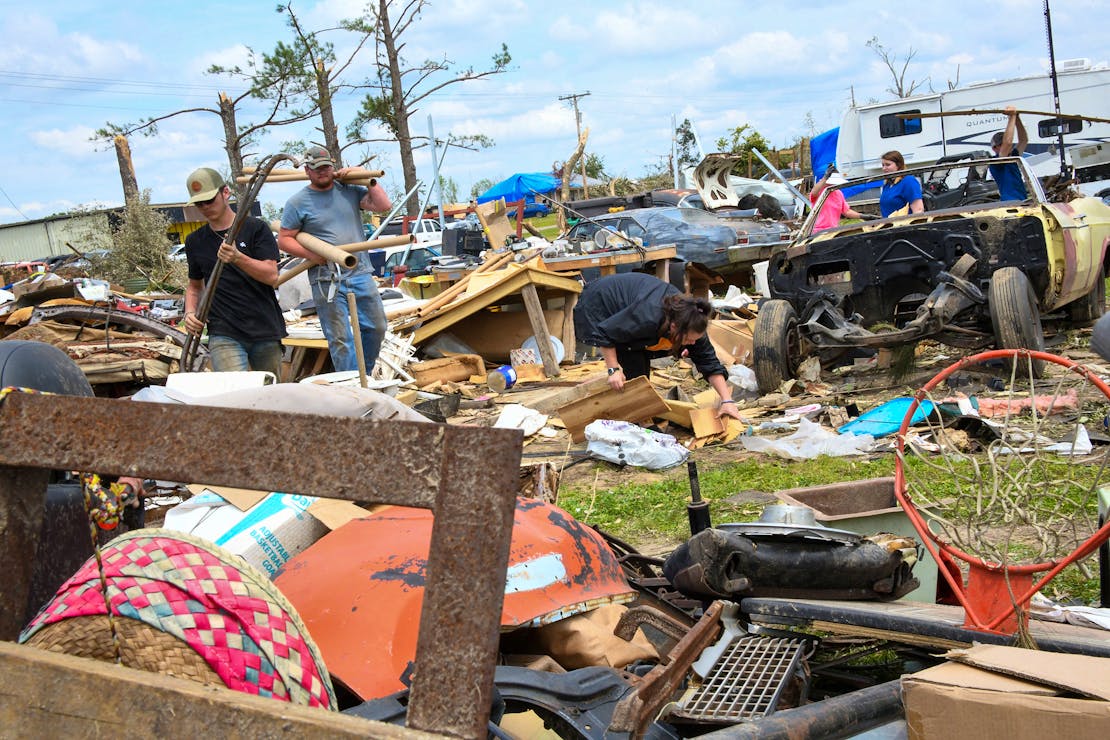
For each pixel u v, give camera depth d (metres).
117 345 8.39
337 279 7.27
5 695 1.36
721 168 16.41
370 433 1.26
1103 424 5.79
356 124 27.31
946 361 8.55
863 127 21.91
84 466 1.39
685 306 6.42
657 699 2.00
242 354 6.39
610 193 36.38
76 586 1.75
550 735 1.94
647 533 4.89
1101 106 20.23
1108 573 3.10
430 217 30.12
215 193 6.12
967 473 4.03
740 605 2.72
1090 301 9.52
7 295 11.48
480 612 1.19
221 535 2.64
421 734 1.17
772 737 1.93
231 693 1.27
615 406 6.73
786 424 6.76
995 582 2.45
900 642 2.57
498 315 11.92
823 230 8.67
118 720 1.29
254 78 24.30
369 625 2.16
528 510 2.67
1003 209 7.84
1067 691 1.72
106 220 24.02
